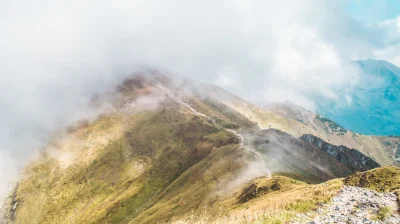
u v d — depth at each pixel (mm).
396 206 25031
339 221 22203
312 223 21812
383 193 30641
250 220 25500
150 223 155125
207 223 30672
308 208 27953
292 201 33125
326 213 25172
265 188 82312
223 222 28422
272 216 24547
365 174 36969
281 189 78250
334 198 29797
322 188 37500
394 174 34438
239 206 79000
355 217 23016
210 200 143500
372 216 23109
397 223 20984
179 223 34969
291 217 23969
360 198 28766
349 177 38969
